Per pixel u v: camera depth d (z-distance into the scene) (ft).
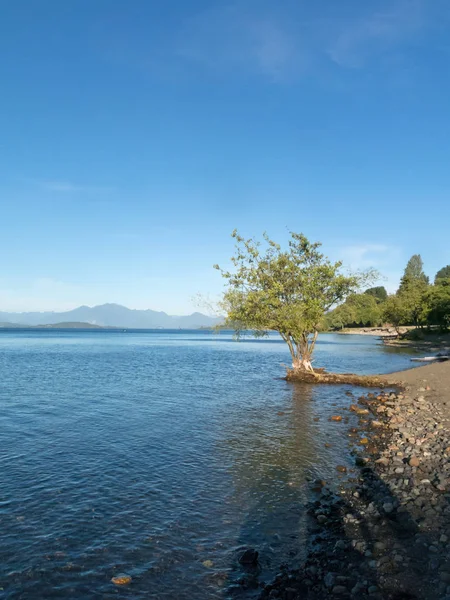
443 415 63.16
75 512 33.60
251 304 100.42
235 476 41.42
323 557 26.91
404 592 22.66
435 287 315.58
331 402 79.36
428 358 164.35
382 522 31.01
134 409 72.54
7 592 23.81
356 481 39.75
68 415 67.56
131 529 31.01
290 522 31.94
